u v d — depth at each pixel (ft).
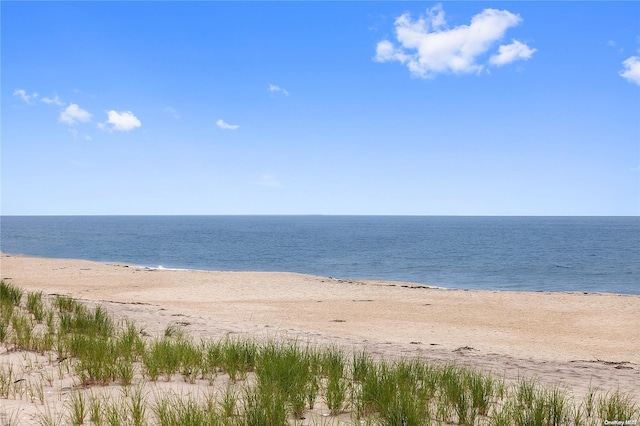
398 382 21.42
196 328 45.24
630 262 188.85
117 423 15.78
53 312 43.14
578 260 196.03
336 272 156.46
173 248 253.03
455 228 626.23
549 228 626.23
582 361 39.52
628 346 49.03
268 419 16.61
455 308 72.49
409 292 90.22
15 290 52.90
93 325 37.47
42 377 22.82
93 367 23.26
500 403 20.95
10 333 32.58
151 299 77.92
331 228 623.77
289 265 176.45
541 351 45.34
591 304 76.79
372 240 343.87
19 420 16.39
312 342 40.37
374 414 18.74
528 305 75.72
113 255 205.87
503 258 204.03
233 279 105.81
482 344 48.03
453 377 23.17
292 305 73.56
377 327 56.80
